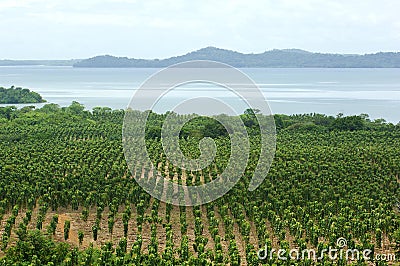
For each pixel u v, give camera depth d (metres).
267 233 50.38
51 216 59.25
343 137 112.19
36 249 43.91
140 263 44.88
